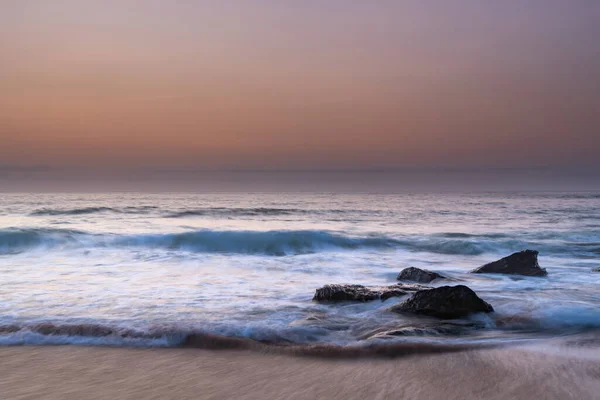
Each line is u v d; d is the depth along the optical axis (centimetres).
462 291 727
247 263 1491
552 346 545
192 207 4531
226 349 556
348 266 1456
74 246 1838
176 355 534
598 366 471
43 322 659
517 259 1302
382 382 438
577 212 4556
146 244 1969
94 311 750
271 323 669
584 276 1236
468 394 404
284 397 404
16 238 1850
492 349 534
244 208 4359
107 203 5134
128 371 478
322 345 558
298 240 2058
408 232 2650
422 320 699
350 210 4591
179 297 891
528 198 9506
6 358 520
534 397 394
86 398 402
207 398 403
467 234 2481
